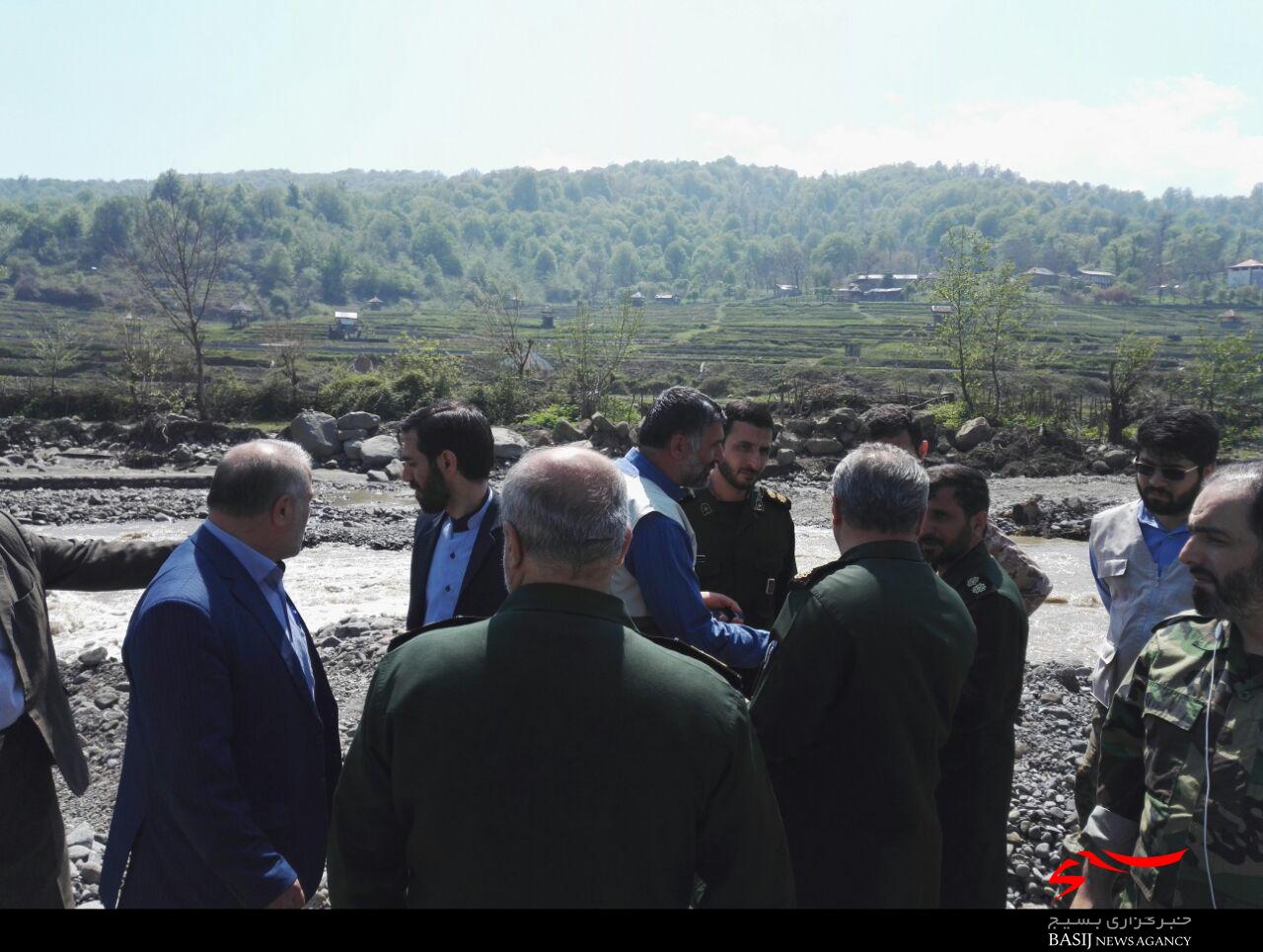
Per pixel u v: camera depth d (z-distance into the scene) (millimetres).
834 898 2867
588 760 2090
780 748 2898
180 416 21094
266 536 3152
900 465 2996
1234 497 2217
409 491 17516
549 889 2092
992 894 3279
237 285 198375
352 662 7387
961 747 3295
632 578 3568
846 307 193375
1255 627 2242
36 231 190250
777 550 4281
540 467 2268
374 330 117438
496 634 2174
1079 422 23094
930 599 2922
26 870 3324
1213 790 2217
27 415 22797
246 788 3008
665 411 3744
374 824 2264
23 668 3273
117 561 3654
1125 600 4055
